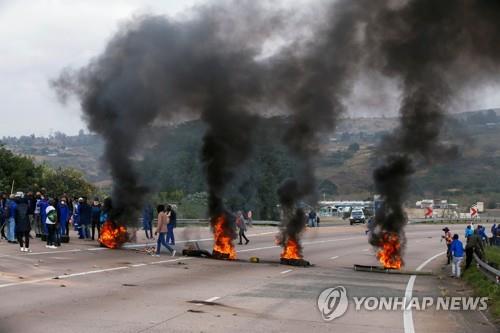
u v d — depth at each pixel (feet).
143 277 56.44
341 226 200.13
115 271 59.52
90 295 44.27
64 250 76.07
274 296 48.24
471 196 287.28
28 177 185.68
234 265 72.79
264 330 34.37
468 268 73.20
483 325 39.04
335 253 102.94
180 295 46.34
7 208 80.43
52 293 44.29
